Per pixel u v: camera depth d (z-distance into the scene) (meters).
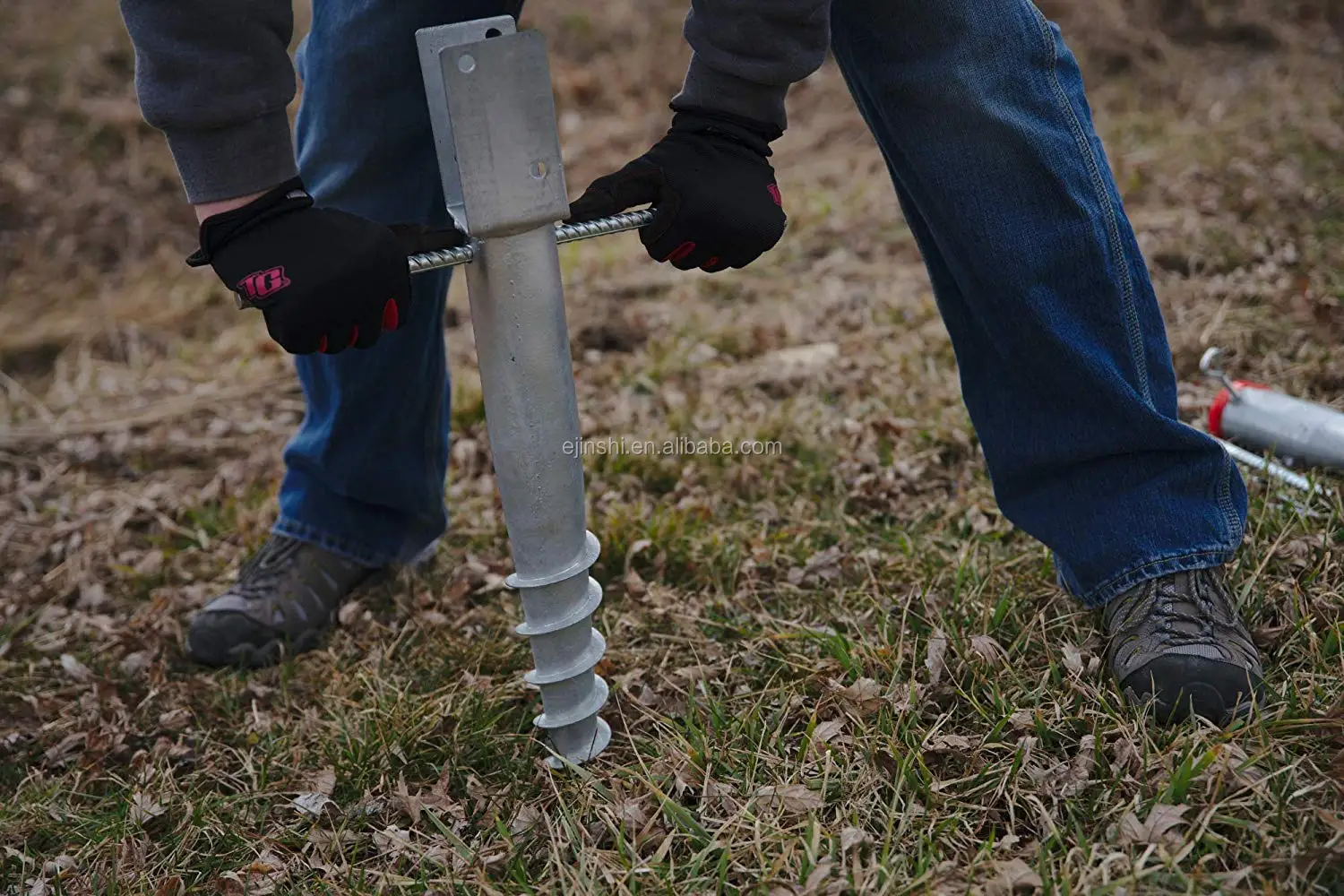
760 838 1.46
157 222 4.69
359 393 1.96
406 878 1.51
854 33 1.52
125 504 2.71
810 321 3.21
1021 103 1.49
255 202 1.31
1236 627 1.61
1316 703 1.56
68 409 3.32
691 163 1.37
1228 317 2.80
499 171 1.27
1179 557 1.60
